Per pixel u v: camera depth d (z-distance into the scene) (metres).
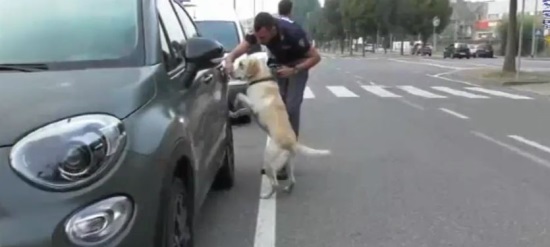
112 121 3.19
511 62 27.30
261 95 6.46
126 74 3.67
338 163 8.32
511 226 5.61
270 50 7.25
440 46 102.44
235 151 9.12
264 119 6.48
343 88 21.83
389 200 6.46
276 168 6.48
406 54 82.19
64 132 3.03
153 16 4.27
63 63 3.81
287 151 6.48
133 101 3.40
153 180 3.23
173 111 3.80
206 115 5.02
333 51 117.94
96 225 2.96
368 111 14.58
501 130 11.44
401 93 19.81
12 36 4.01
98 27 4.09
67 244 2.90
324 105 16.06
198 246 5.09
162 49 4.17
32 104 3.20
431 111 14.55
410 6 75.75
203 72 5.22
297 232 5.46
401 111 14.55
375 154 8.97
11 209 2.87
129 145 3.18
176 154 3.59
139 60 3.90
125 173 3.09
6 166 2.94
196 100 4.65
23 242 2.84
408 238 5.30
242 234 5.41
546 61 49.06
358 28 80.94
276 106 6.48
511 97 18.44
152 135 3.34
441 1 76.69
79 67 3.78
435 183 7.19
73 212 2.92
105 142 3.06
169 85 3.97
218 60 5.01
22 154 2.96
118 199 3.04
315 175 7.60
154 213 3.22
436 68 37.72
